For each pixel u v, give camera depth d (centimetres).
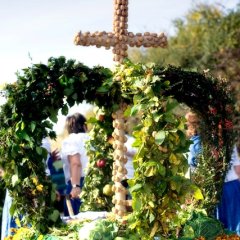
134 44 926
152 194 800
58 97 862
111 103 883
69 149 1106
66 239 809
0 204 1332
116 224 806
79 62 866
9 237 891
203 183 912
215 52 2239
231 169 1002
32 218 865
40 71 853
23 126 849
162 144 799
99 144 1011
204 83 902
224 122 913
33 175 862
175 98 909
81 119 1125
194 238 834
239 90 2097
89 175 1016
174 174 800
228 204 1020
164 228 806
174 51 2312
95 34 907
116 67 866
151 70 820
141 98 808
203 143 921
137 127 805
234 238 837
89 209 1012
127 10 920
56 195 888
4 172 871
